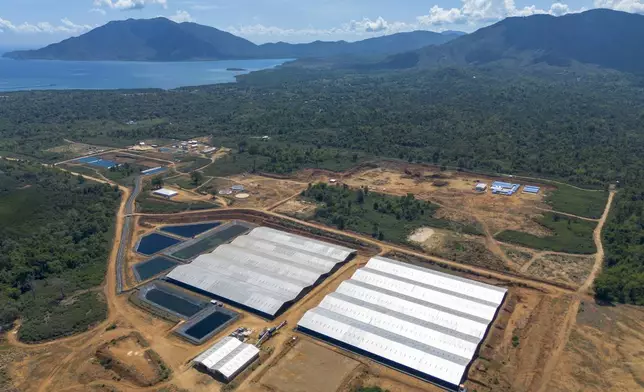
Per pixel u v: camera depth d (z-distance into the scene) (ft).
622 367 269.85
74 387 257.55
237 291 345.92
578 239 440.04
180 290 359.87
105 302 343.26
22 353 286.87
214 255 402.52
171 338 300.61
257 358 278.87
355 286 341.41
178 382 260.01
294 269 373.61
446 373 257.14
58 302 344.69
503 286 362.53
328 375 264.52
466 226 472.03
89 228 462.19
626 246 416.05
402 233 459.73
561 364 272.10
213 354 272.72
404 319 303.07
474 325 295.69
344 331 294.66
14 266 381.19
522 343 291.17
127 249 439.22
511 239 440.45
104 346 291.38
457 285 343.05
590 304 335.26
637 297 338.54
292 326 312.09
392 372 266.57
